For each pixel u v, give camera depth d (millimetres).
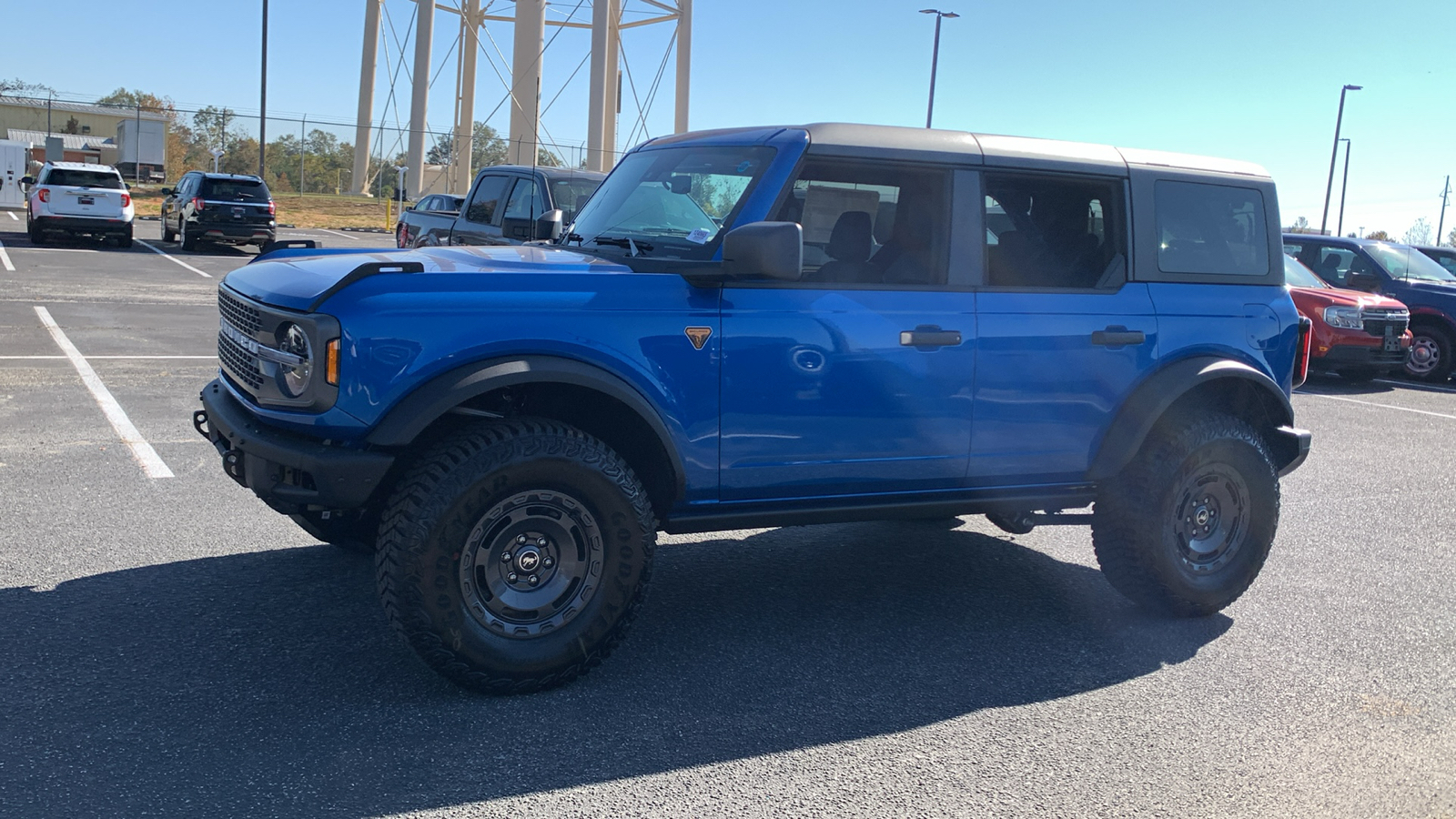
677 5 45188
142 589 4625
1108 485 4832
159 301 15367
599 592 3855
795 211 4230
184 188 26484
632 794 3166
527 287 3783
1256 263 5137
